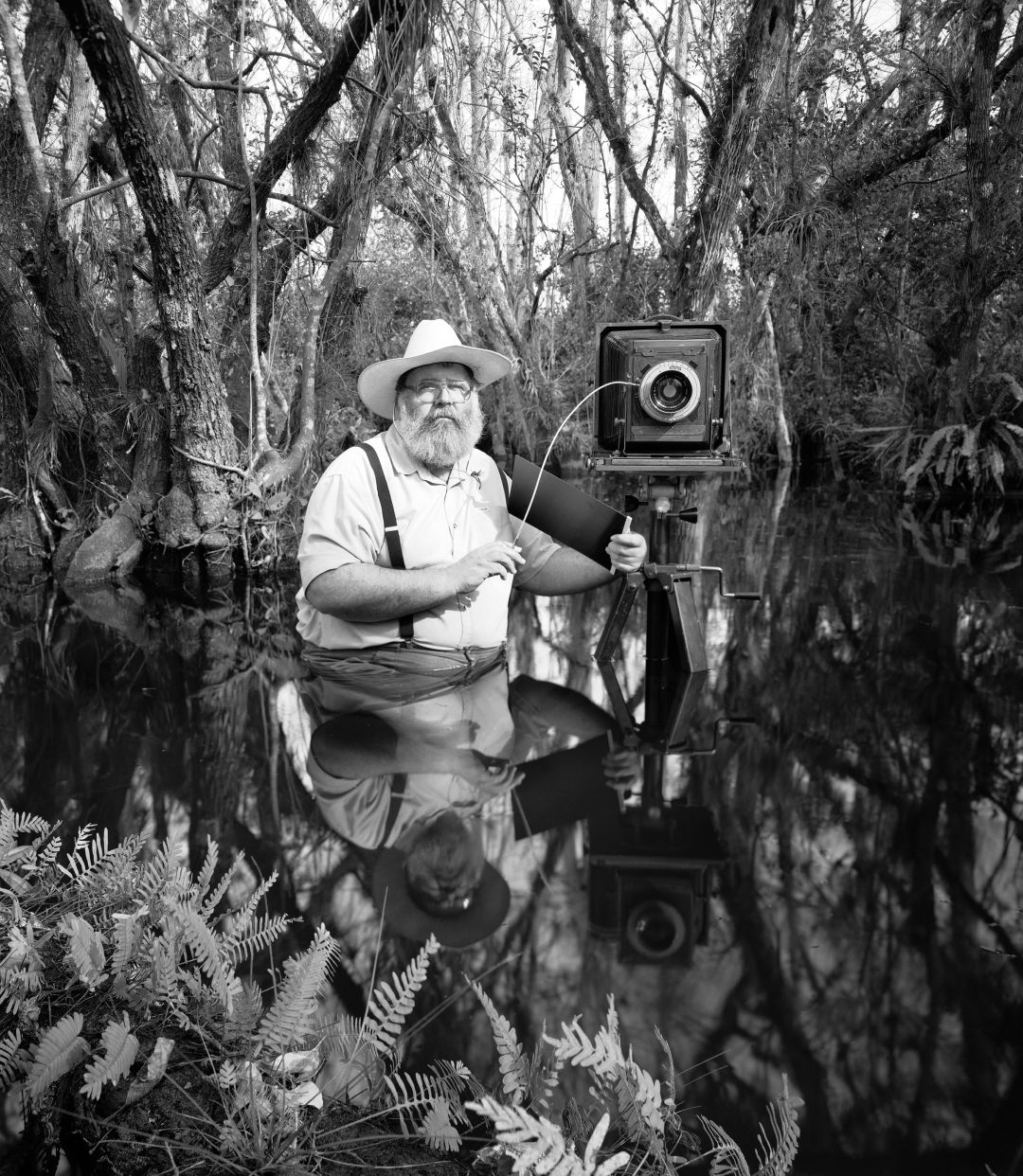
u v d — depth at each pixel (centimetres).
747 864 178
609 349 335
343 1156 106
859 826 197
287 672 334
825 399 1098
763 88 465
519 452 937
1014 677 314
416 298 817
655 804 210
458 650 335
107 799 213
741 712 282
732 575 504
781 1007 131
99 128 621
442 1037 125
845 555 566
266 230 630
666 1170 99
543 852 184
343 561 313
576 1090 115
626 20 676
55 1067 108
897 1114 109
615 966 141
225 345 662
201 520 547
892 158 826
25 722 274
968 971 139
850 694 299
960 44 816
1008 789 217
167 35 670
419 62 560
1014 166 848
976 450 885
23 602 485
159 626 424
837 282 939
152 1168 103
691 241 487
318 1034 123
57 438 605
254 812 205
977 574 502
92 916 145
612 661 349
